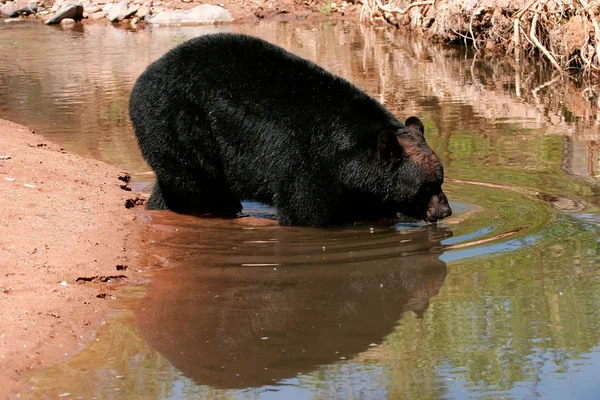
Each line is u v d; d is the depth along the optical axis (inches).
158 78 376.8
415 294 282.0
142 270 307.9
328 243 339.9
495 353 235.5
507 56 803.4
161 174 385.1
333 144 357.7
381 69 757.9
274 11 1181.7
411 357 235.6
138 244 336.5
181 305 275.9
